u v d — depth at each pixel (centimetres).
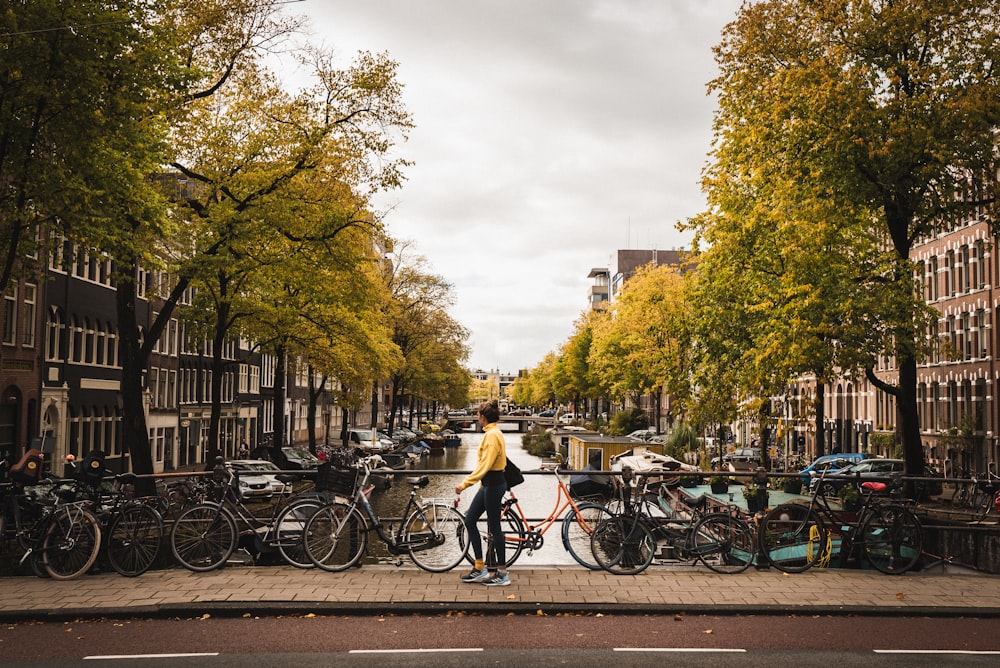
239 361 3738
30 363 3238
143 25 1681
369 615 910
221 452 5569
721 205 3147
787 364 2531
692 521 1146
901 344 2506
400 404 9750
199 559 1095
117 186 1747
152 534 1092
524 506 1164
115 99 1603
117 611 896
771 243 2958
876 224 2803
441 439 9062
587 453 4781
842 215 2489
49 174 1606
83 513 1079
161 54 1662
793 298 2600
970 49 2453
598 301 17875
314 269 2545
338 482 1116
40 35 1502
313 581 1029
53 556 1057
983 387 4284
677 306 5300
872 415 5519
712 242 3197
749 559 1138
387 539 1105
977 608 931
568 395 11269
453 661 752
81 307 3694
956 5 2395
